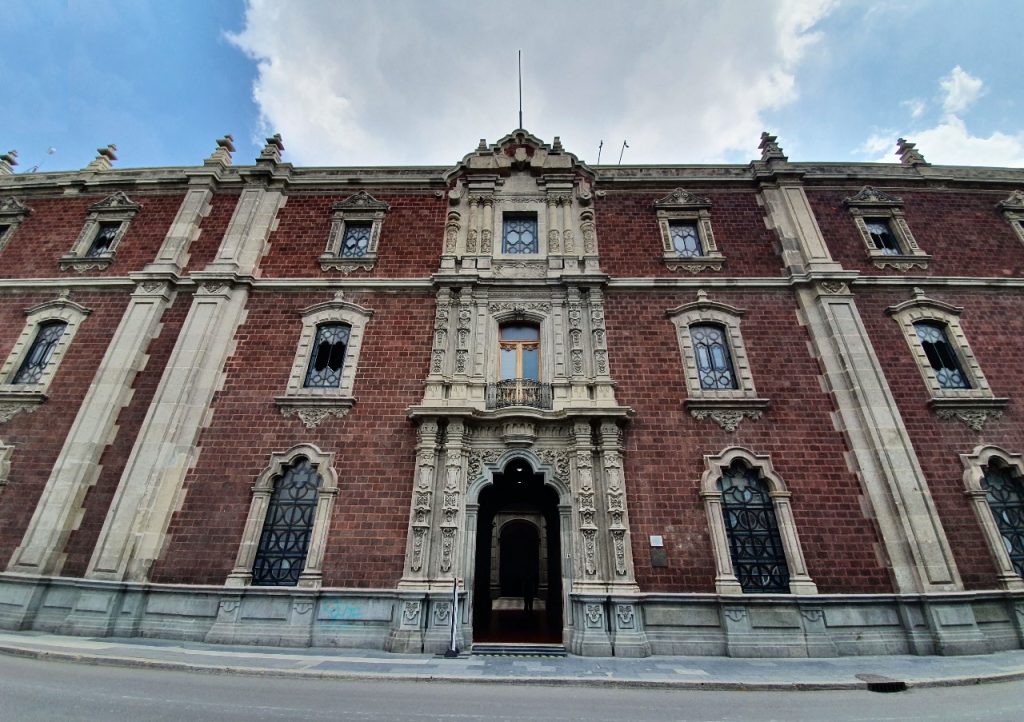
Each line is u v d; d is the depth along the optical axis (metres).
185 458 13.20
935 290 15.60
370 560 12.16
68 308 15.76
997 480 13.03
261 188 17.62
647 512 12.55
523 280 15.50
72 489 12.93
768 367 14.39
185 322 14.95
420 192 17.80
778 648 10.91
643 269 16.14
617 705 7.19
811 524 12.34
